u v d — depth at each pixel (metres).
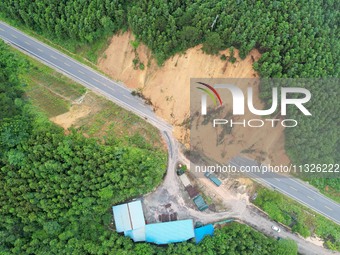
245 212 90.12
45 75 94.62
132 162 83.50
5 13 99.31
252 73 87.44
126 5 91.25
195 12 85.69
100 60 96.81
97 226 85.31
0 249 77.12
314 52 86.06
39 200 79.00
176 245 84.06
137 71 94.38
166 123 93.75
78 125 87.19
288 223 89.06
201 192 90.50
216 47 85.06
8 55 93.31
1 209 78.12
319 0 89.50
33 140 79.88
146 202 88.56
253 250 82.25
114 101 94.44
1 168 78.69
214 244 83.50
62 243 79.81
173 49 89.50
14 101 84.94
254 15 85.31
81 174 80.94
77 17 91.25
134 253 80.38
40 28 98.56
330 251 88.81
